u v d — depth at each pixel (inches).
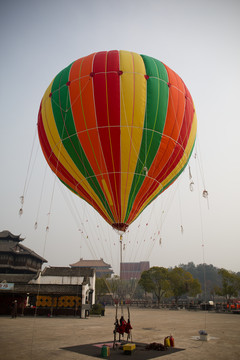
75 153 655.1
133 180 647.1
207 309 2180.1
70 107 639.1
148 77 651.5
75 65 686.5
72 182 718.5
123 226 668.7
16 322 1069.8
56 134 671.8
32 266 2514.8
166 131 649.6
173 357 493.0
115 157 627.2
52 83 715.4
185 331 869.2
